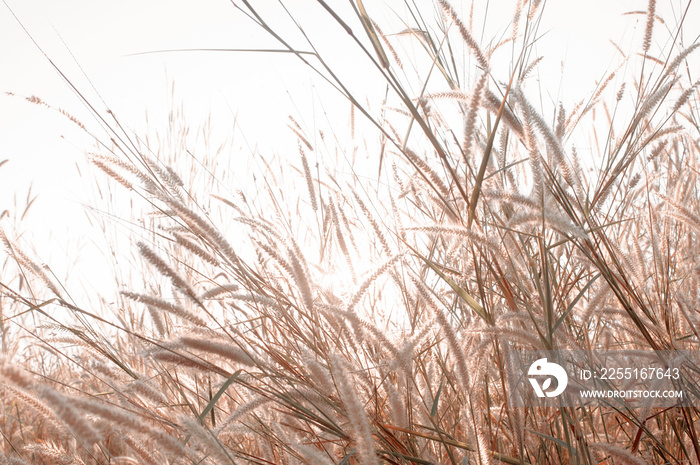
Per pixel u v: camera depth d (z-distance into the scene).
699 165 3.21
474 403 1.70
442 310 1.71
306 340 2.06
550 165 2.08
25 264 2.07
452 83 2.47
